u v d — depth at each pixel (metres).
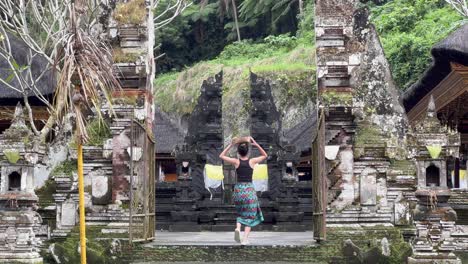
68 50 6.62
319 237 10.46
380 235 10.67
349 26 11.41
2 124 19.56
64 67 6.55
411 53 24.27
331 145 11.18
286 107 35.69
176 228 15.86
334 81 11.29
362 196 11.10
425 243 9.52
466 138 21.81
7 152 9.55
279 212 15.94
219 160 16.58
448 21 24.86
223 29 50.94
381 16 28.73
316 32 11.42
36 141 9.77
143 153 10.69
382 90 11.65
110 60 7.21
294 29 48.53
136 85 11.37
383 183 11.18
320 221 10.36
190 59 50.91
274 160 16.38
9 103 18.53
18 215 9.50
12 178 9.72
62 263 10.19
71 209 11.27
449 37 14.80
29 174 9.69
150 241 10.94
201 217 16.02
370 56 11.76
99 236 10.81
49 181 11.82
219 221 15.96
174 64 50.38
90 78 6.58
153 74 12.11
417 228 9.82
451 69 15.57
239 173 10.52
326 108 11.10
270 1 46.62
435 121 9.86
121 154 11.30
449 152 9.89
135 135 11.20
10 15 17.48
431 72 16.59
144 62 11.32
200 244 10.29
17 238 9.49
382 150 11.22
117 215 11.05
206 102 17.00
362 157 11.21
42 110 18.53
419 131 9.84
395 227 10.98
